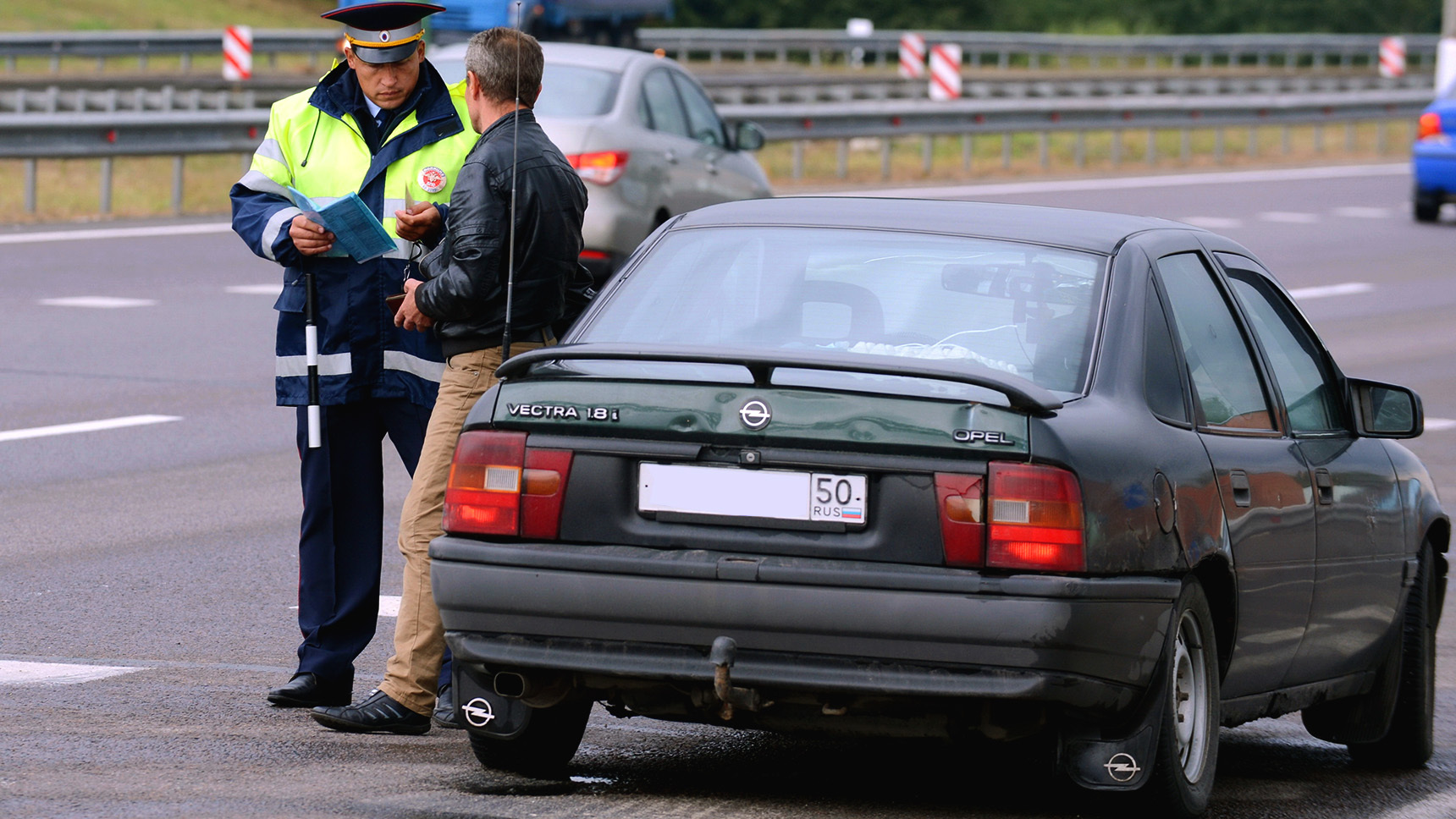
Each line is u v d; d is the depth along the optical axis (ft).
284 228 75.00
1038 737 63.41
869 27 593.83
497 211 71.67
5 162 312.09
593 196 184.85
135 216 271.90
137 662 84.12
